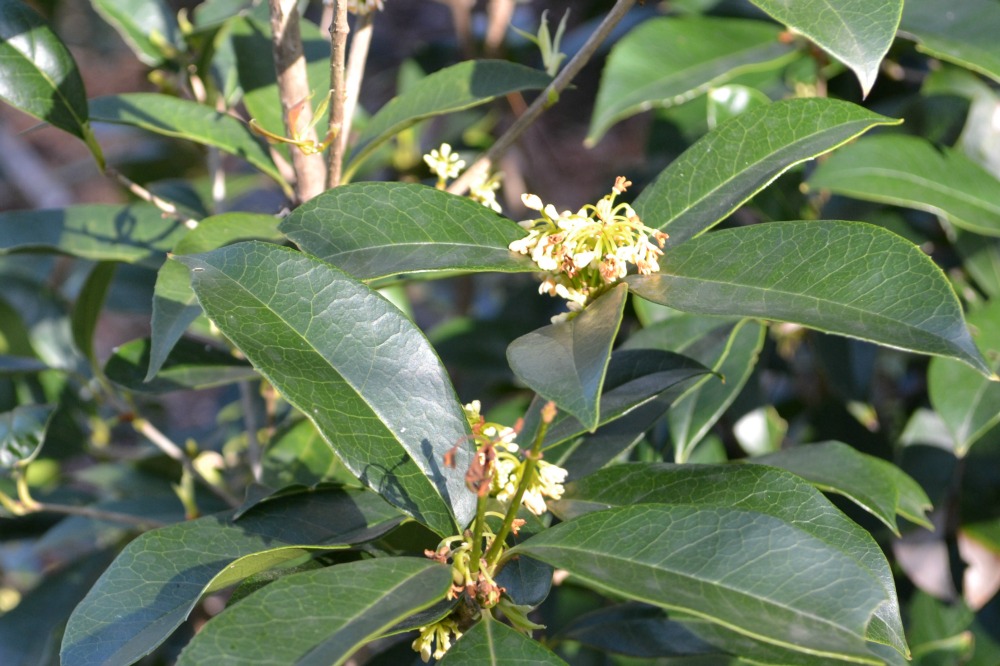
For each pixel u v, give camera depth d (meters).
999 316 0.77
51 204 2.05
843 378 0.84
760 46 0.82
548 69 0.69
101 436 0.96
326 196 0.61
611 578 0.54
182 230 0.78
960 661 0.84
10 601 1.37
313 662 0.52
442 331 0.99
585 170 2.13
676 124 0.89
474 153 1.18
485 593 0.56
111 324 2.30
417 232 0.60
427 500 0.58
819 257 0.58
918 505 0.72
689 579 0.54
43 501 0.96
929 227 0.85
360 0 0.69
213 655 0.52
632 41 0.81
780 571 0.54
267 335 0.57
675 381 0.62
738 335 0.74
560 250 0.58
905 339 0.55
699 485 0.62
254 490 0.63
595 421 0.53
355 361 0.58
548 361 0.56
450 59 1.23
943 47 0.73
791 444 1.03
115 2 0.80
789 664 0.60
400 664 0.67
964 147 0.82
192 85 0.79
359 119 0.98
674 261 0.59
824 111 0.61
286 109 0.67
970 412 0.74
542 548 0.56
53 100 0.68
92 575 0.94
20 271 1.21
